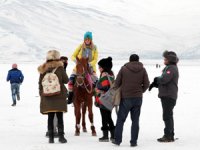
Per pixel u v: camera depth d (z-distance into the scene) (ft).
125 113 39.75
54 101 40.32
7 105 81.41
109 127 42.19
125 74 39.58
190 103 83.30
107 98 41.37
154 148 38.50
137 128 39.55
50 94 40.04
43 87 40.32
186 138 43.98
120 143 40.42
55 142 41.68
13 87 80.53
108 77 41.60
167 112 41.88
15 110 72.43
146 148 38.50
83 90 46.01
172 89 41.68
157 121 57.11
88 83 45.96
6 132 48.11
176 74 41.75
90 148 38.29
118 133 39.88
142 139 43.42
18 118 61.36
